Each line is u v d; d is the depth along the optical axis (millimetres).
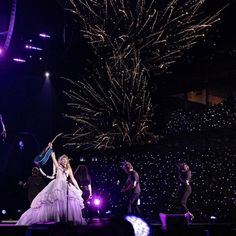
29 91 22875
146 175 17141
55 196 10312
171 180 16203
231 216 14055
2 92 22516
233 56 15398
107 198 17406
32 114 22625
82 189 12922
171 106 17141
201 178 15180
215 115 15242
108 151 18734
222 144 14820
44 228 8336
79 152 20109
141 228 3957
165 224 9344
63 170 10766
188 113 16203
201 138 15516
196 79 16469
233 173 14312
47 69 22391
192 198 15227
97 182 18906
